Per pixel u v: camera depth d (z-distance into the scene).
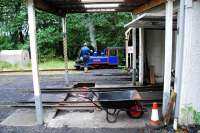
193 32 5.96
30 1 6.45
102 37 28.95
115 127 6.55
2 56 22.08
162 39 12.30
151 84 12.05
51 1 8.31
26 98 10.21
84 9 10.79
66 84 12.31
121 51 21.02
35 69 6.72
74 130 6.42
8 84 13.88
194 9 5.87
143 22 9.91
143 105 8.40
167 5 6.51
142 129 6.36
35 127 6.70
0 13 26.70
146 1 8.29
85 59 18.41
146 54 12.60
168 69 6.71
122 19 27.61
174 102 6.37
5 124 6.96
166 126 6.38
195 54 6.04
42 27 28.88
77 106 8.38
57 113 7.96
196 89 6.15
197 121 6.20
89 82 13.37
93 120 7.17
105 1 8.36
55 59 27.09
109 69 19.94
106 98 7.44
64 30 11.91
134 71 12.38
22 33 30.20
